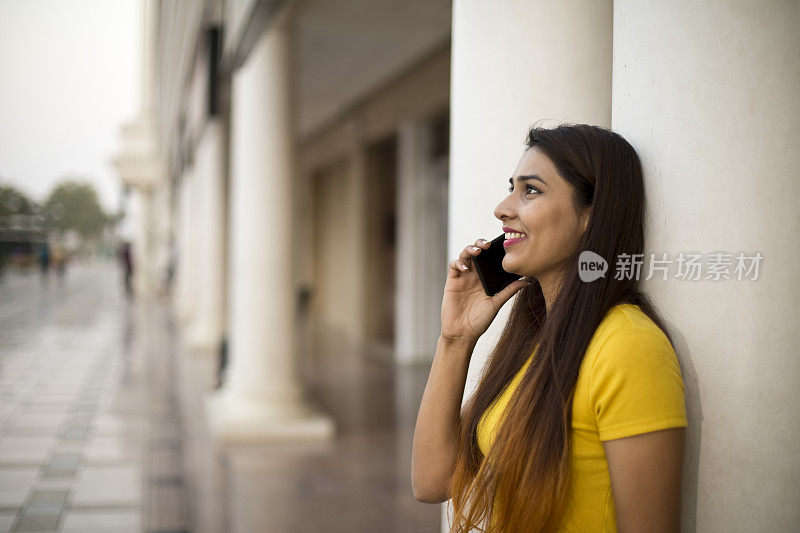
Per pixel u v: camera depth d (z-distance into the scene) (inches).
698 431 49.4
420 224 385.4
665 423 42.1
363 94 419.5
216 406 256.7
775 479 48.1
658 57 51.8
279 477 198.5
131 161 1221.1
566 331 47.3
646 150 51.9
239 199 244.5
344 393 315.9
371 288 463.5
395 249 428.8
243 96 244.7
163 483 192.4
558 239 49.0
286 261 240.1
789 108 47.8
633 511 42.4
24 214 1508.4
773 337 48.0
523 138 69.5
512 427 48.4
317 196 658.2
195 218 564.1
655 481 42.0
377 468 207.2
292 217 242.1
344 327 551.5
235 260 249.1
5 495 180.9
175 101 682.2
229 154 433.7
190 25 427.8
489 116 72.0
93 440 235.5
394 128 392.8
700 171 49.3
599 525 46.1
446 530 70.6
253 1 236.5
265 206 237.9
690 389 49.5
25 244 1512.1
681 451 42.5
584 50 68.9
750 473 48.4
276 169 237.9
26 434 242.2
